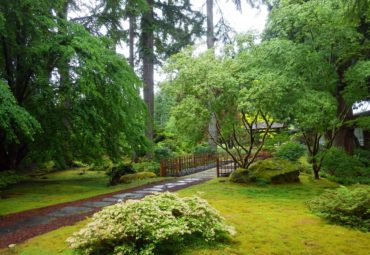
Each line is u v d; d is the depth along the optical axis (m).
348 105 11.56
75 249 5.08
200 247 5.16
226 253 5.02
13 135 10.72
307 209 7.98
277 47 10.67
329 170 12.85
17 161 15.38
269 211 7.80
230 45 12.96
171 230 4.83
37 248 5.49
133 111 15.57
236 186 11.78
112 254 4.84
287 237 5.78
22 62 13.57
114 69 14.77
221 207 8.28
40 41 12.89
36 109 13.84
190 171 17.80
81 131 14.83
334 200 6.96
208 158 21.31
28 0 11.49
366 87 10.79
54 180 17.45
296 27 11.39
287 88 10.30
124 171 16.20
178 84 12.26
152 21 20.52
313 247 5.32
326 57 11.03
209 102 12.19
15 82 13.95
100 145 16.06
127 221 4.97
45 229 6.78
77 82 13.35
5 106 9.41
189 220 5.45
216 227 5.54
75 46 12.96
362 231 6.18
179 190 11.27
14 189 13.38
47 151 15.35
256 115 12.70
